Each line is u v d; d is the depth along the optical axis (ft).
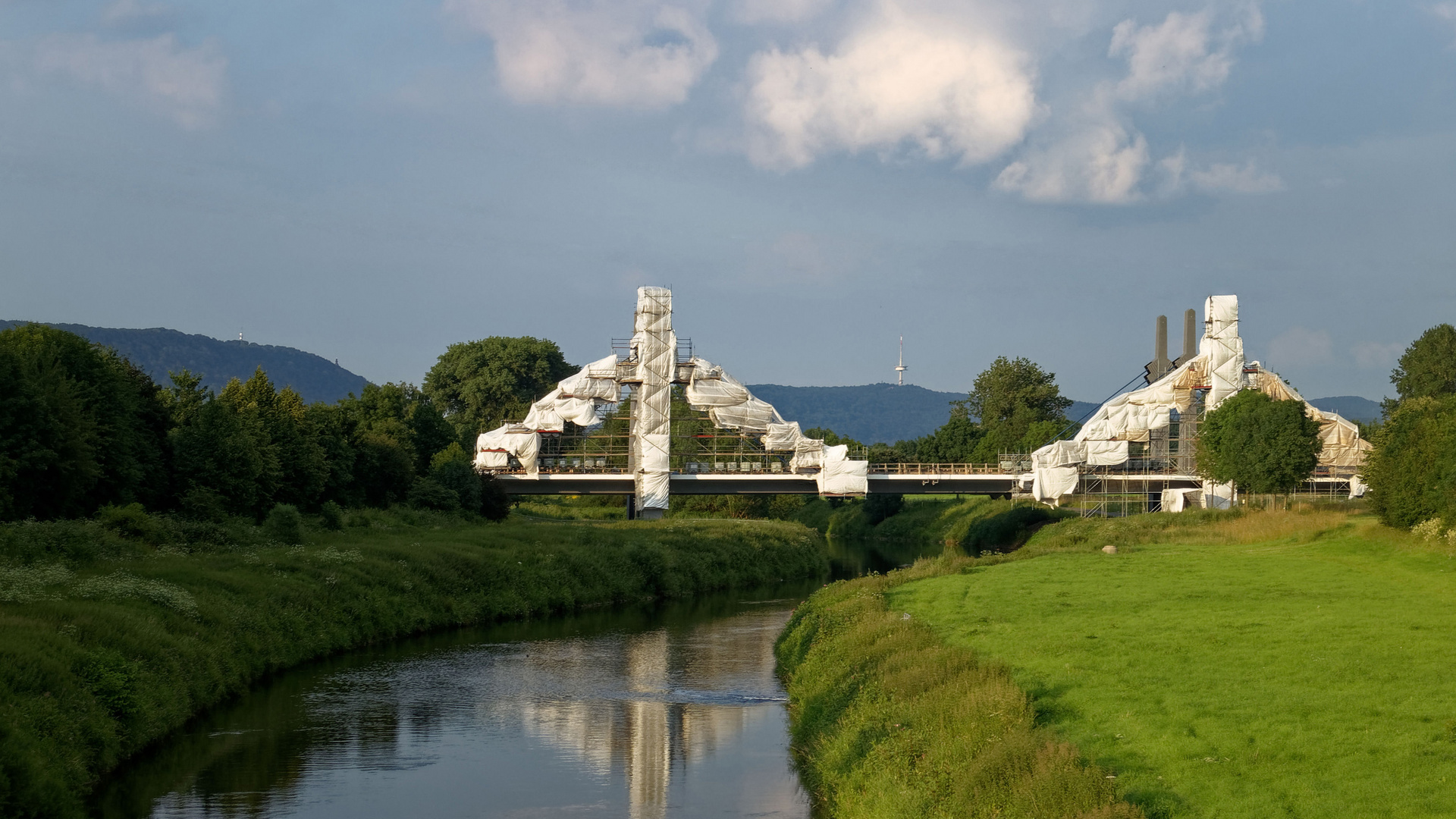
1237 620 124.26
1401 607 131.75
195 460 229.45
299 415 288.71
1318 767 70.69
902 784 78.89
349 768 107.45
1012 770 72.79
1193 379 442.50
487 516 360.48
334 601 173.47
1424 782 66.49
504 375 646.33
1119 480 433.07
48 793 86.99
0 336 214.69
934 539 473.67
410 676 150.41
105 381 219.00
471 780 104.01
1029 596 153.99
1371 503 220.02
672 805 96.53
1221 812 64.03
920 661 107.86
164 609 136.77
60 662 104.37
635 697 138.51
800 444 437.58
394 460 329.93
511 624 201.16
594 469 451.12
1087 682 95.81
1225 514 300.20
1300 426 316.19
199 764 107.65
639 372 432.66
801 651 150.20
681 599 249.96
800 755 106.93
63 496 189.67
